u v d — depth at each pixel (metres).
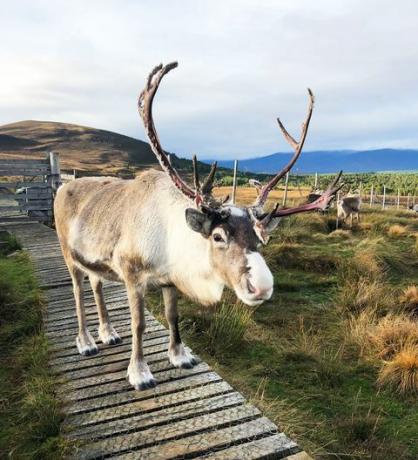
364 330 6.48
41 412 3.79
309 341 6.38
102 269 4.46
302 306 7.81
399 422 4.71
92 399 3.99
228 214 3.44
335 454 3.97
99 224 4.35
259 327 6.80
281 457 3.29
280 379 5.43
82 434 3.53
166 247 3.89
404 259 10.41
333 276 9.18
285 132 3.94
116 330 5.47
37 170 13.84
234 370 5.51
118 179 4.91
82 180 5.03
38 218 13.84
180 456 3.27
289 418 4.30
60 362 4.70
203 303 3.99
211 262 3.60
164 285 4.14
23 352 5.21
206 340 6.09
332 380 5.42
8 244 10.49
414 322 6.74
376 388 5.34
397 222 15.87
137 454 3.30
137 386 4.10
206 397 3.99
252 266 3.23
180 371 4.41
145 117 3.75
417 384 5.20
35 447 3.55
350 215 15.11
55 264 8.61
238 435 3.47
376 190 43.84
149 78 3.72
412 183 55.91
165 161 3.81
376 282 8.49
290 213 3.59
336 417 4.75
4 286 6.78
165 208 3.91
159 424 3.63
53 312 6.21
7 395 4.43
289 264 9.76
